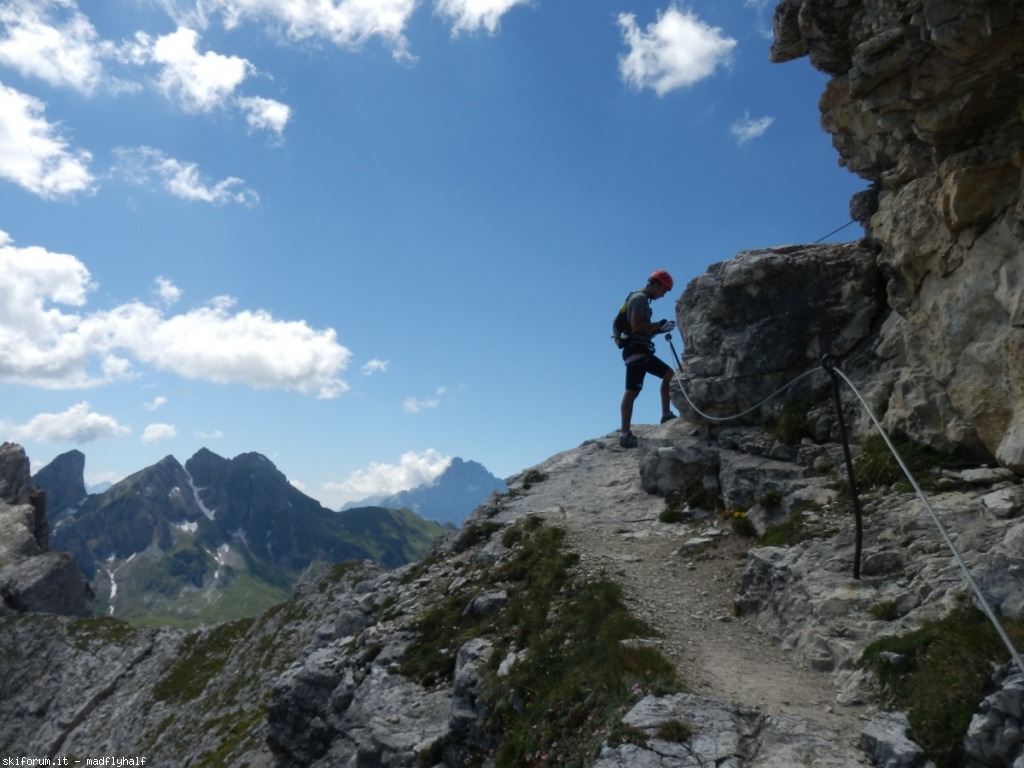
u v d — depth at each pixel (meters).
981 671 8.44
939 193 13.63
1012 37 10.92
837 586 11.78
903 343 15.74
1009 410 12.36
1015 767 7.34
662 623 12.83
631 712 9.81
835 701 9.88
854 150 17.58
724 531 16.48
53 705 77.38
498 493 24.38
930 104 12.80
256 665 62.47
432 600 18.88
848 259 17.47
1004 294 12.34
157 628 84.88
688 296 20.41
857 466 14.68
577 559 16.14
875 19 13.77
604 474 23.00
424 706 14.95
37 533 135.00
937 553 11.33
